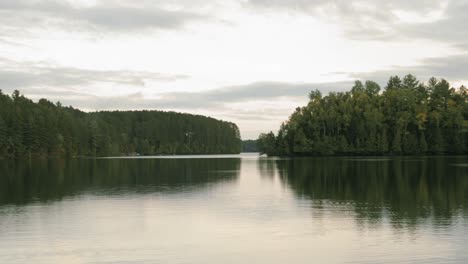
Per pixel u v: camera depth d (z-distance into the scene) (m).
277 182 49.47
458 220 26.08
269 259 19.16
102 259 19.09
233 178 55.72
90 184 48.28
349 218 27.02
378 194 37.78
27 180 53.62
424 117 128.75
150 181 52.06
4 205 32.72
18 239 22.19
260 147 181.38
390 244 21.06
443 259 18.88
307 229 24.22
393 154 129.62
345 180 50.62
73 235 23.09
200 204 32.91
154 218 27.56
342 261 18.81
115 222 26.33
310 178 54.00
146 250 20.44
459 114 127.12
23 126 126.06
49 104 172.38
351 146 127.25
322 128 133.50
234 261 18.92
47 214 28.91
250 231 23.89
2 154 120.06
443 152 129.38
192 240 22.14
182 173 65.69
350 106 133.00
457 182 46.97
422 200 34.00
